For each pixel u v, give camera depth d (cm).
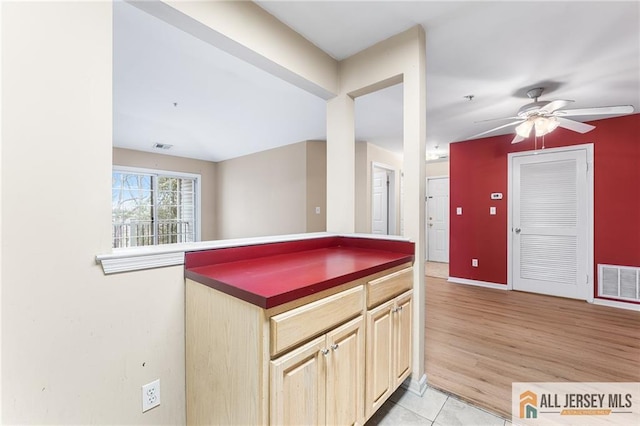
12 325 88
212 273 122
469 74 240
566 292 368
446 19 174
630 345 238
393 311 158
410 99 183
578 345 239
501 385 185
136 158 518
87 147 101
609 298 338
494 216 422
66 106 97
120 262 108
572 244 363
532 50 205
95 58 103
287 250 179
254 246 159
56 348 96
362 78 208
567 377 194
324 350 112
